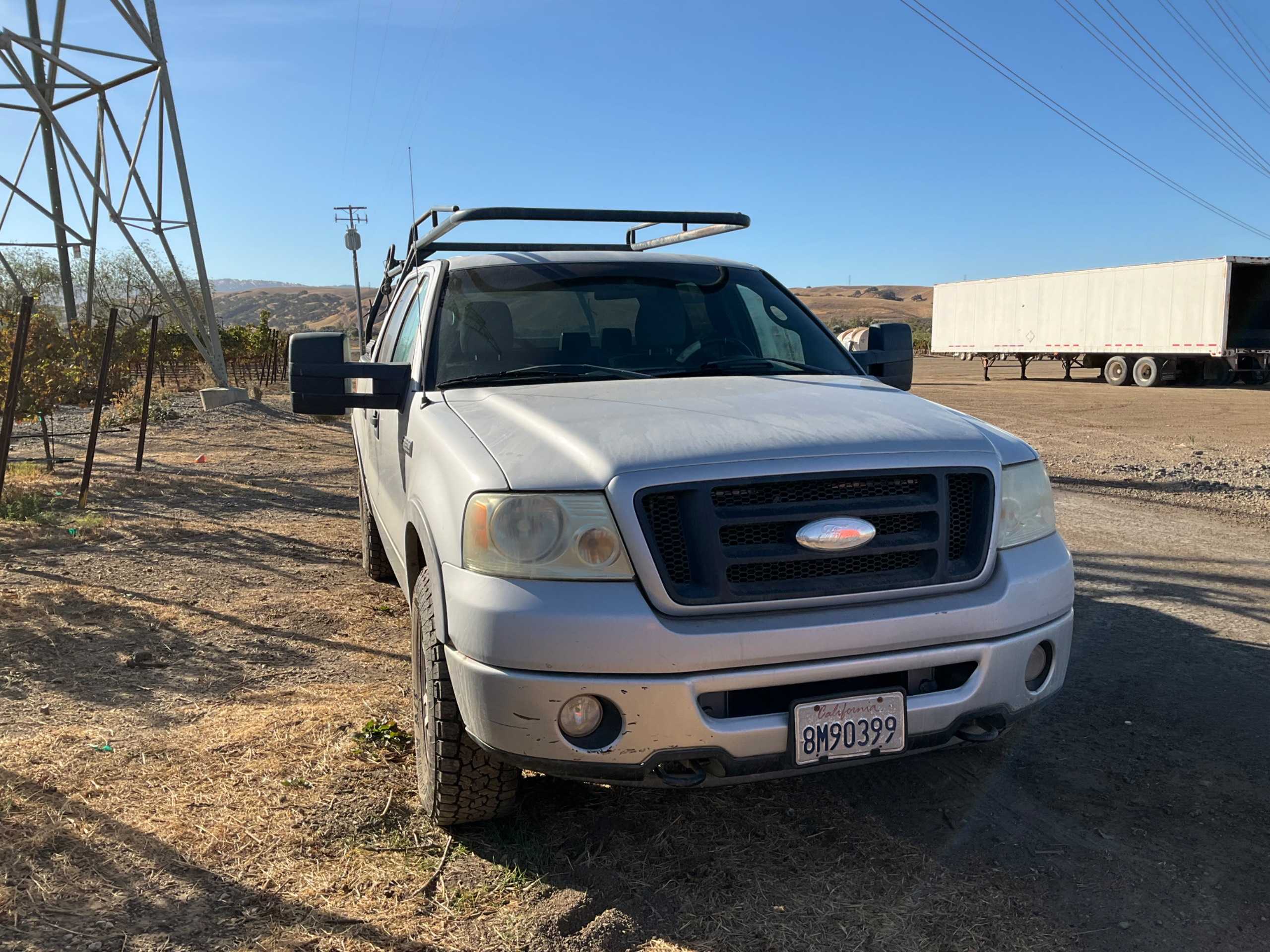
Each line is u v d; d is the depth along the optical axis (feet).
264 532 25.35
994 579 9.34
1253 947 8.24
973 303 121.60
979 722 9.27
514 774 9.56
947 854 9.75
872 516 8.83
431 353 12.78
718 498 8.55
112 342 28.14
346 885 8.97
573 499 8.51
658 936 8.34
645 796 10.91
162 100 65.82
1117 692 14.37
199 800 10.41
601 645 8.16
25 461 37.32
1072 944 8.28
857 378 12.81
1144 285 96.37
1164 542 24.81
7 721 12.48
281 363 106.73
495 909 8.70
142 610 17.74
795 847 9.86
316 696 13.67
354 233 79.87
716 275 14.76
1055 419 61.82
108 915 8.36
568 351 12.92
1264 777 11.52
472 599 8.60
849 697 8.57
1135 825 10.37
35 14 66.08
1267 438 50.14
